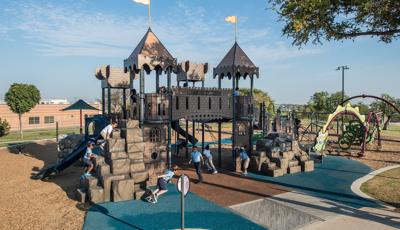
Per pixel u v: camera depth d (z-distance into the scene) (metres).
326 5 9.66
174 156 21.17
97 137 15.68
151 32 15.47
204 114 16.14
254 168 16.02
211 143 27.73
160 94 14.65
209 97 16.38
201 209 10.31
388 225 8.74
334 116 20.62
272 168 15.25
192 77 21.16
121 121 13.38
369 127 23.89
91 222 9.15
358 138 22.25
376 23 10.73
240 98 17.56
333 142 27.11
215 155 21.38
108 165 11.75
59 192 12.40
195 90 16.19
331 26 10.81
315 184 13.56
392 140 28.31
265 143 16.41
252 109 18.16
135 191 11.48
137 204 10.85
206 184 13.67
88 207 10.57
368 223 8.91
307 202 10.99
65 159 15.07
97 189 11.00
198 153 14.05
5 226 8.87
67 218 9.53
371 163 18.66
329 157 20.98
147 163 14.48
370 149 23.98
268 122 24.38
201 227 8.74
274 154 15.94
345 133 23.08
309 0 9.55
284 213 9.89
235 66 17.52
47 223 9.12
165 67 14.97
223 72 18.19
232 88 17.83
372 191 12.25
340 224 8.84
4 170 16.50
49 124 55.47
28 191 12.57
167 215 9.74
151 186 13.52
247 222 9.12
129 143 12.47
